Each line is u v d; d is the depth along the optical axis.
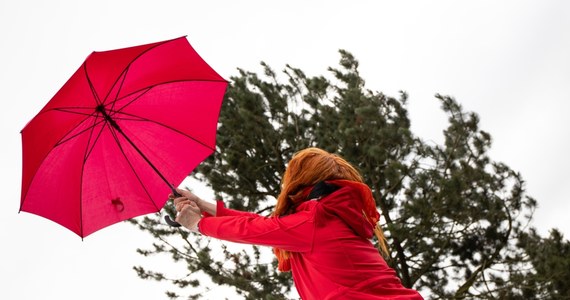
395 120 12.24
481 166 11.91
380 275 2.95
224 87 3.53
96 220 3.46
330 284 2.93
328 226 2.97
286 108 12.17
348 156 11.17
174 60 3.41
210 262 10.78
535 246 11.91
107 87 3.29
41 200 3.35
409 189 11.33
